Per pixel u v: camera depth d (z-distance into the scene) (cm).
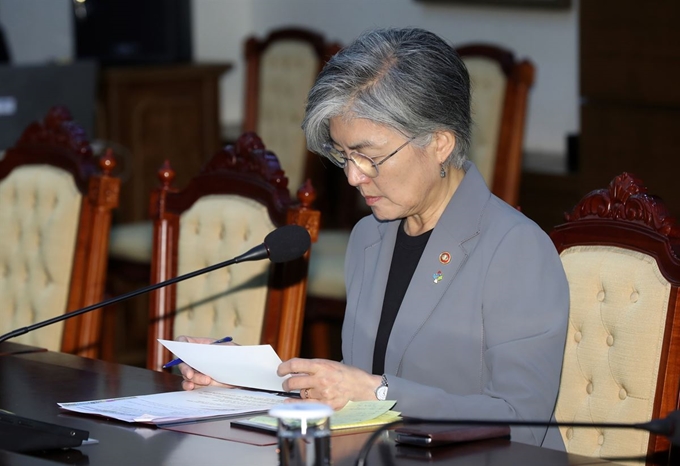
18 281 615
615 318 405
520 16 1068
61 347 591
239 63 1331
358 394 356
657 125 809
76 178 600
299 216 498
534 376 372
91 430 346
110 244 858
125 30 1171
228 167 543
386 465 305
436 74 373
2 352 484
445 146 386
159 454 318
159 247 557
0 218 624
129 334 1012
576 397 416
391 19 1188
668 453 388
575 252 427
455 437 325
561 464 309
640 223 409
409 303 398
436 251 399
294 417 268
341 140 380
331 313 738
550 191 962
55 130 616
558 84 1051
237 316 526
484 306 386
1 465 302
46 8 1280
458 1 1105
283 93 1059
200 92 1153
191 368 403
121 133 1082
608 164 847
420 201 390
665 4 791
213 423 350
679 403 386
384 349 410
